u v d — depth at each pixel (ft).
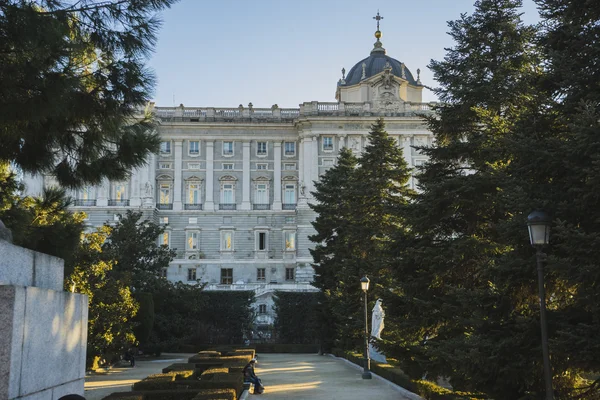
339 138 315.58
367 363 111.65
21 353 28.66
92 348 130.93
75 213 93.76
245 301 242.99
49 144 42.91
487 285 75.00
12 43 36.83
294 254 316.60
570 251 44.86
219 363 118.73
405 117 313.12
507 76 79.20
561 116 53.52
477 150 79.36
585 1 52.80
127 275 148.66
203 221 317.83
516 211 51.44
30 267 32.40
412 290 79.56
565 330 46.37
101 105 41.22
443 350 61.67
